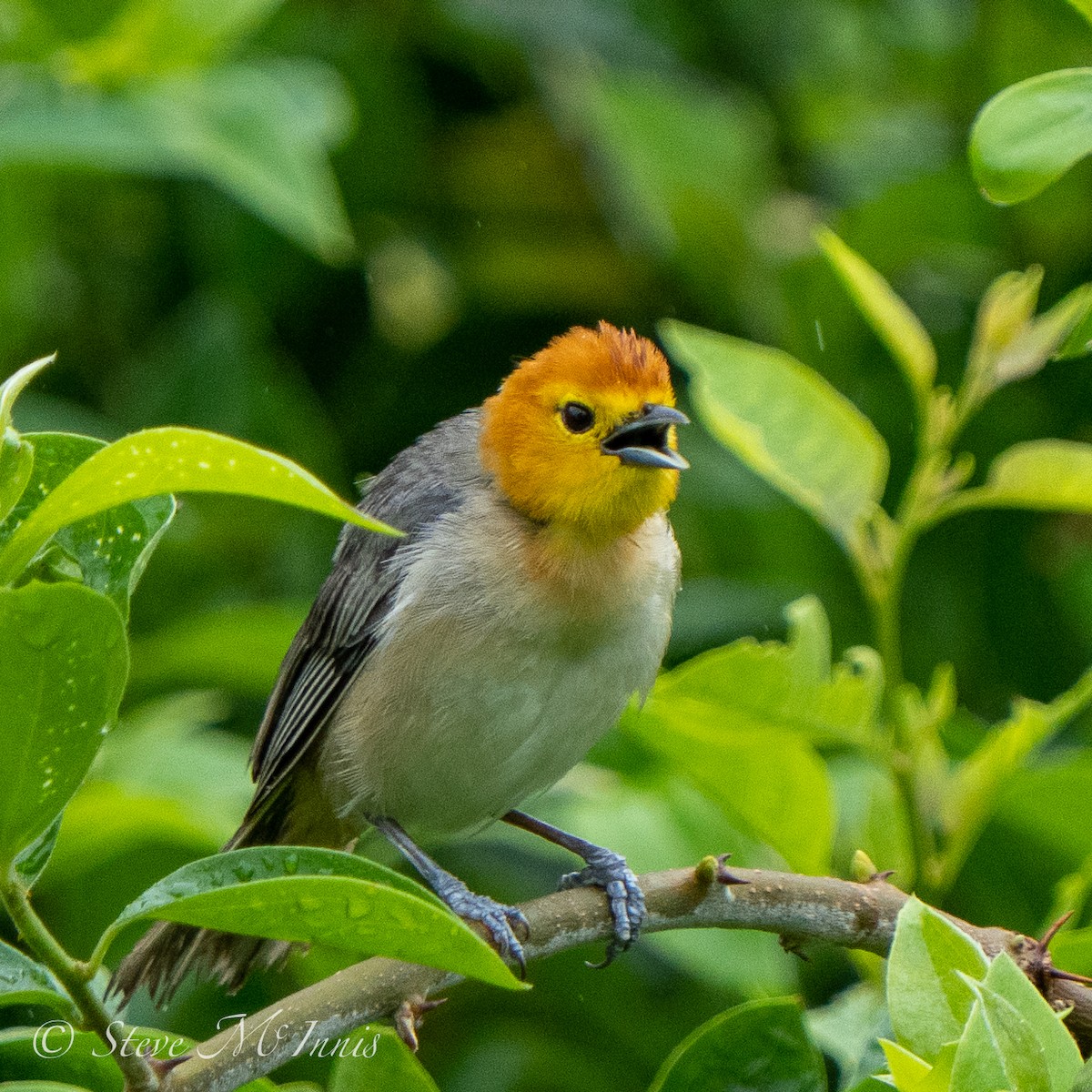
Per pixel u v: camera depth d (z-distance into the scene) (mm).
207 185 13047
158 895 5188
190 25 11148
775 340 12758
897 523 8328
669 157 12367
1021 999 5043
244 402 12250
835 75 13484
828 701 7828
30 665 4871
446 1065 11117
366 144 13234
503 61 13617
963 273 12922
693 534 12531
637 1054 10797
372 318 13422
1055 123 5613
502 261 13383
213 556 12523
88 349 13359
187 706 11008
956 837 7957
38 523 4934
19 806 5090
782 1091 6438
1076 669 11992
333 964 9930
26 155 10789
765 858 9078
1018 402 12461
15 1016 10125
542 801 11312
